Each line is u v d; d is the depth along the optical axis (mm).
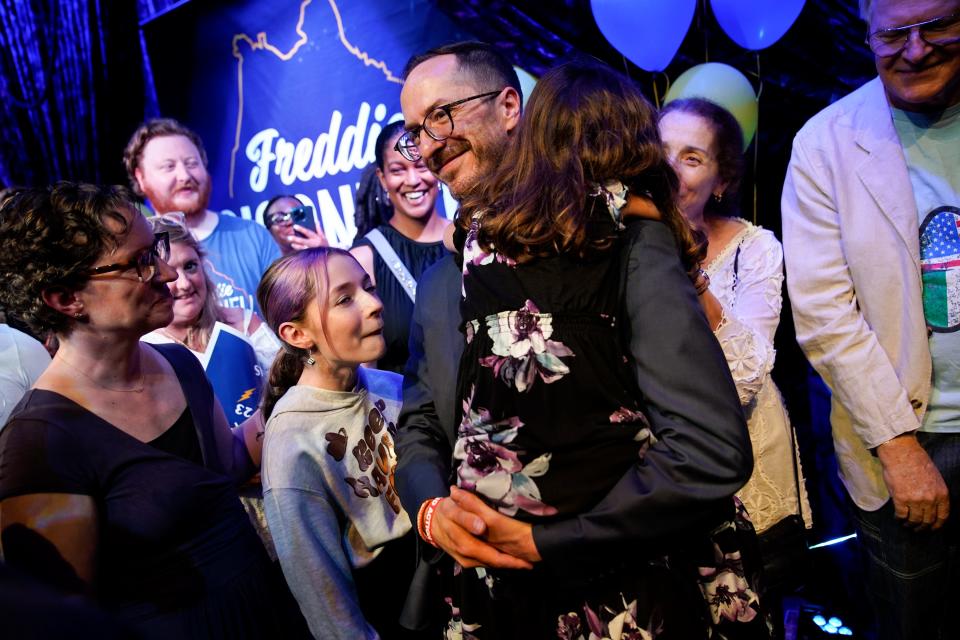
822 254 1526
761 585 1035
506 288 950
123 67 4387
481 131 1260
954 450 1435
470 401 968
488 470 928
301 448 1409
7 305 1187
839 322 1487
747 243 1749
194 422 1366
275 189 3910
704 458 855
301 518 1368
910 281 1428
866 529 1589
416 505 1095
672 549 934
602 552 888
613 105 973
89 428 1183
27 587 413
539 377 911
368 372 1676
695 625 947
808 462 2734
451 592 1120
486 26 3061
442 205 3145
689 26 2551
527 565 917
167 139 2906
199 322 1961
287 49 3721
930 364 1437
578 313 919
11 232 1152
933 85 1329
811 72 2643
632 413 922
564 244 913
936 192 1412
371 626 1429
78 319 1202
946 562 1481
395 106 3402
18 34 4551
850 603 2391
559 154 961
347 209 3637
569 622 955
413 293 2348
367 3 3400
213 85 4070
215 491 1308
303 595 1364
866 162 1468
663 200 1014
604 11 2514
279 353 1593
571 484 903
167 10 4105
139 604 1202
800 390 2791
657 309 908
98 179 4547
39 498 1096
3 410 1428
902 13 1301
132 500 1194
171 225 1945
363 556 1484
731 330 1431
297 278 1452
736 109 2408
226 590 1281
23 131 4676
